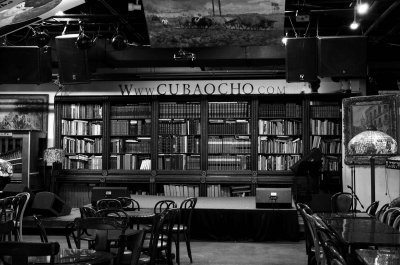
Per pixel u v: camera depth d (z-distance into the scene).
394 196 10.12
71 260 4.41
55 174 12.23
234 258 8.62
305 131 11.98
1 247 3.75
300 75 9.25
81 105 12.58
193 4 8.16
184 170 12.12
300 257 8.66
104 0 8.52
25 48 9.85
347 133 11.19
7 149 12.23
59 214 10.41
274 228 9.99
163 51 10.59
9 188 10.39
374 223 6.21
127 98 12.35
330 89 12.27
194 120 12.34
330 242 4.50
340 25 10.62
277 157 12.06
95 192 9.66
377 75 12.02
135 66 11.02
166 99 12.34
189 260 8.45
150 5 8.23
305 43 9.25
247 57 10.52
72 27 10.98
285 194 9.98
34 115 12.77
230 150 12.20
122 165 12.41
